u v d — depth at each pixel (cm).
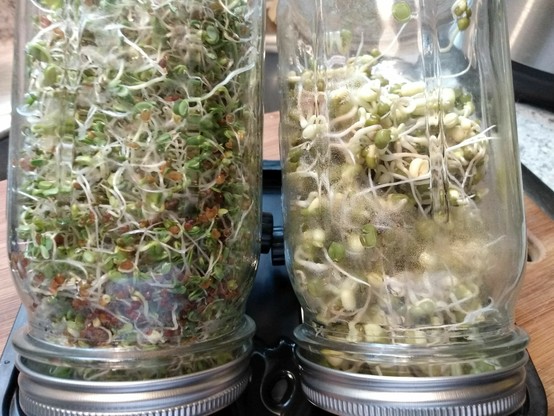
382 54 35
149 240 32
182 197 32
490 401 30
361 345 32
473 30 36
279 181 51
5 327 43
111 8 31
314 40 36
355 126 33
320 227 35
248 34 37
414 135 33
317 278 35
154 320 32
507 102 37
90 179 31
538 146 68
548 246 52
